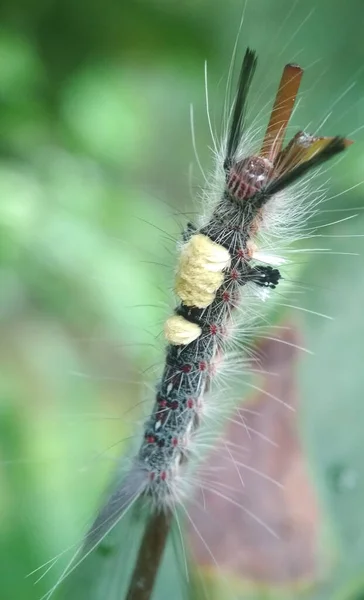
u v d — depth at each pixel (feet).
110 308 0.58
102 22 0.62
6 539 0.52
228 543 0.44
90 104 0.64
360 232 0.44
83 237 0.60
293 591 0.43
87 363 0.65
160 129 0.76
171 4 0.62
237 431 0.44
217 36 0.64
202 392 0.42
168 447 0.42
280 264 0.41
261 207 0.40
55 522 0.53
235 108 0.41
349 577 0.43
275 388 0.44
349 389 0.44
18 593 0.51
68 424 0.58
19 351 0.65
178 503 0.43
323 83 0.53
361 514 0.43
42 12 0.61
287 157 0.39
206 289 0.41
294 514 0.44
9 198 0.59
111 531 0.44
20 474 0.54
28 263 0.60
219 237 0.40
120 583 0.43
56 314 0.65
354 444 0.44
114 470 0.46
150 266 0.60
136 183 0.72
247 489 0.44
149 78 0.70
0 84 0.60
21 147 0.62
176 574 0.44
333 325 0.44
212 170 0.43
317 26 0.55
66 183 0.61
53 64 0.63
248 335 0.43
